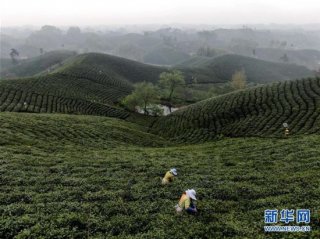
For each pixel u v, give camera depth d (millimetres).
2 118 46094
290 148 31000
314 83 85812
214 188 19406
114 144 44375
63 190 19266
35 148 32219
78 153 32281
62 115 68875
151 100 121750
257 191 18719
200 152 35406
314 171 21797
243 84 165125
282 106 70562
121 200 17453
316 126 50844
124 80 185000
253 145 36406
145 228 14211
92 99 123250
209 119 77875
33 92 108875
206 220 14938
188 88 184375
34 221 14516
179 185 20141
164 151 37031
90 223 14477
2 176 21266
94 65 189375
